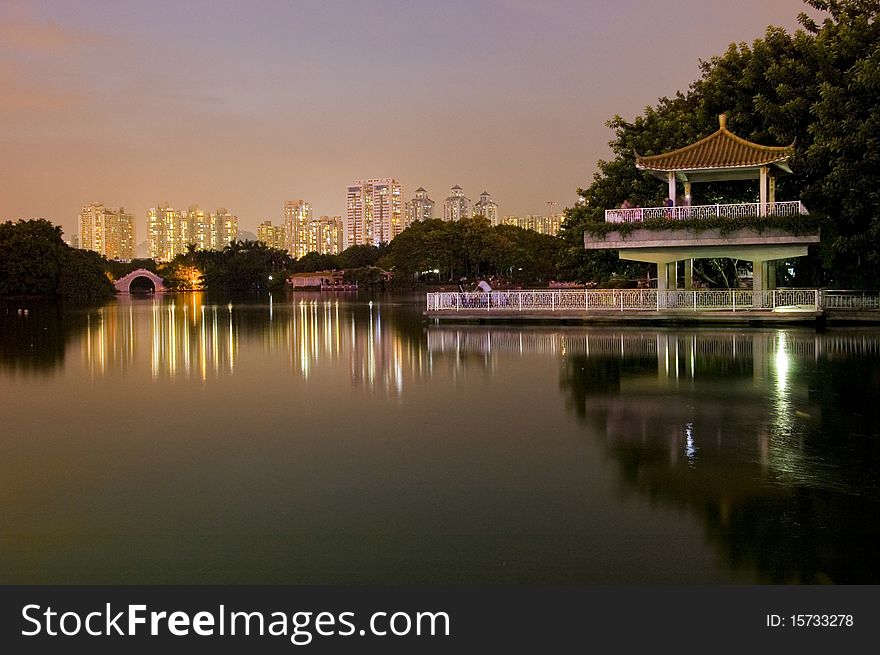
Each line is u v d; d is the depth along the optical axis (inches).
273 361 781.3
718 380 580.1
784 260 1342.3
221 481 316.5
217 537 251.0
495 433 402.9
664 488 297.0
